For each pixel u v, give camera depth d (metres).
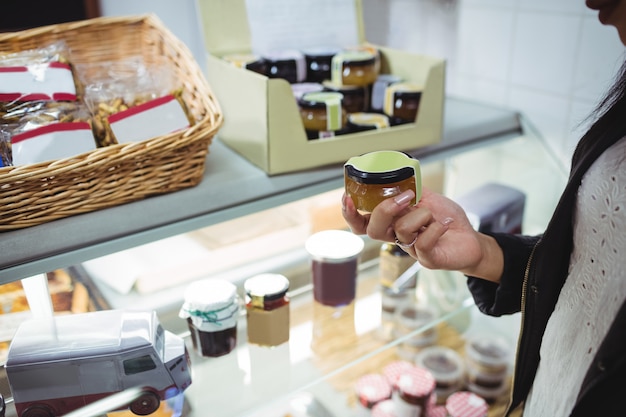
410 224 0.64
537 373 0.79
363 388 1.26
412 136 1.15
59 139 0.87
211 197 0.95
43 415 0.79
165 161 0.90
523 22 1.42
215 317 0.94
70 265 0.83
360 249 1.07
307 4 1.31
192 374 0.96
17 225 0.81
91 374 0.79
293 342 1.06
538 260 0.77
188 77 1.04
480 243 0.82
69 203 0.84
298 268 1.13
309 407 1.22
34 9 1.57
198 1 1.20
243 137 1.08
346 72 1.19
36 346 0.79
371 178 0.64
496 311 0.86
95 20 1.11
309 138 1.08
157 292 0.99
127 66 1.10
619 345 0.56
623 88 0.65
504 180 1.48
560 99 1.39
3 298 0.83
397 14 1.71
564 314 0.71
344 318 1.14
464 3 1.54
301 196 1.04
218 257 1.05
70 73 0.99
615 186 0.62
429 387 1.24
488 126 1.38
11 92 0.92
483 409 1.28
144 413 0.83
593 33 1.29
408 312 1.20
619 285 0.60
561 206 0.71
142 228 0.88
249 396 0.94
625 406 0.57
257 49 1.28
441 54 1.65
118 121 0.93
